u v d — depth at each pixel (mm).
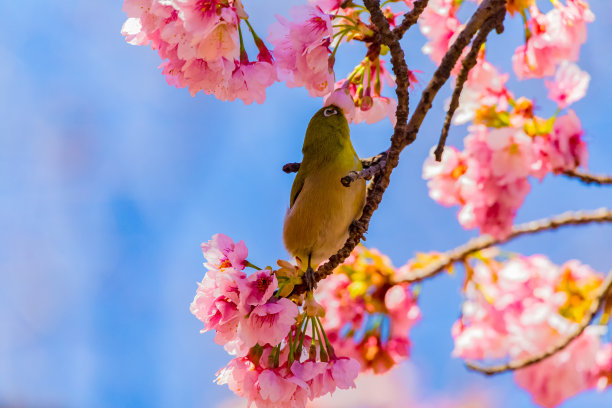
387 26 3389
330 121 3451
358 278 3613
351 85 3445
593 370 3629
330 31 3387
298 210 3451
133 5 3385
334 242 3453
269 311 3365
